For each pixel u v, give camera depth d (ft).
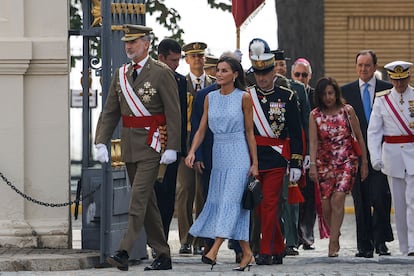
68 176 102.89
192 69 108.58
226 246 119.03
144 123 92.22
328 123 103.40
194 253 109.19
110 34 96.78
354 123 103.71
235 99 91.86
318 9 188.85
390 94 105.40
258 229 98.58
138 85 92.32
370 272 92.89
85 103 102.47
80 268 95.50
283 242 97.76
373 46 196.03
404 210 106.63
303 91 106.11
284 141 96.43
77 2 174.50
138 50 92.32
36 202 100.37
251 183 90.94
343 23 193.98
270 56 96.17
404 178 105.91
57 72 102.53
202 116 93.71
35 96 102.68
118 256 91.71
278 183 96.22
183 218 108.88
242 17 118.83
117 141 97.25
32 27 102.68
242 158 91.50
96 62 102.73
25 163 102.68
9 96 102.37
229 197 90.99
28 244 102.01
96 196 101.45
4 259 94.79
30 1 102.68
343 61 193.98
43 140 102.68
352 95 107.65
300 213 115.75
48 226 102.53
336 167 103.40
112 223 96.43
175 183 103.40
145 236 99.66
